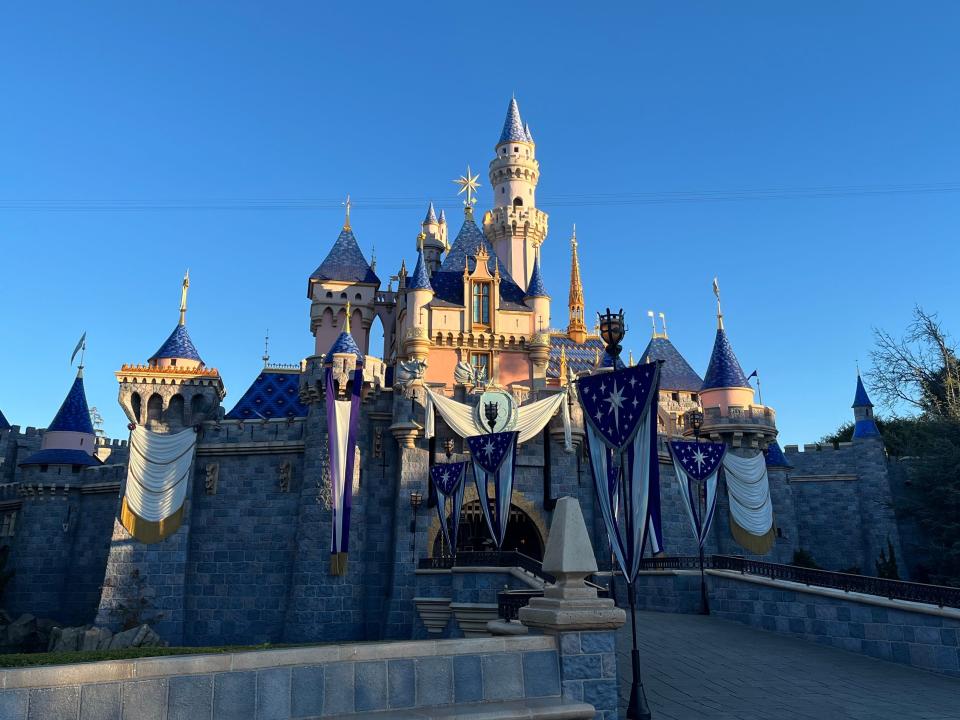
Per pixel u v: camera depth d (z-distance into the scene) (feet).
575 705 34.86
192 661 29.84
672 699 56.65
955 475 146.72
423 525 125.18
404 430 129.39
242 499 136.56
